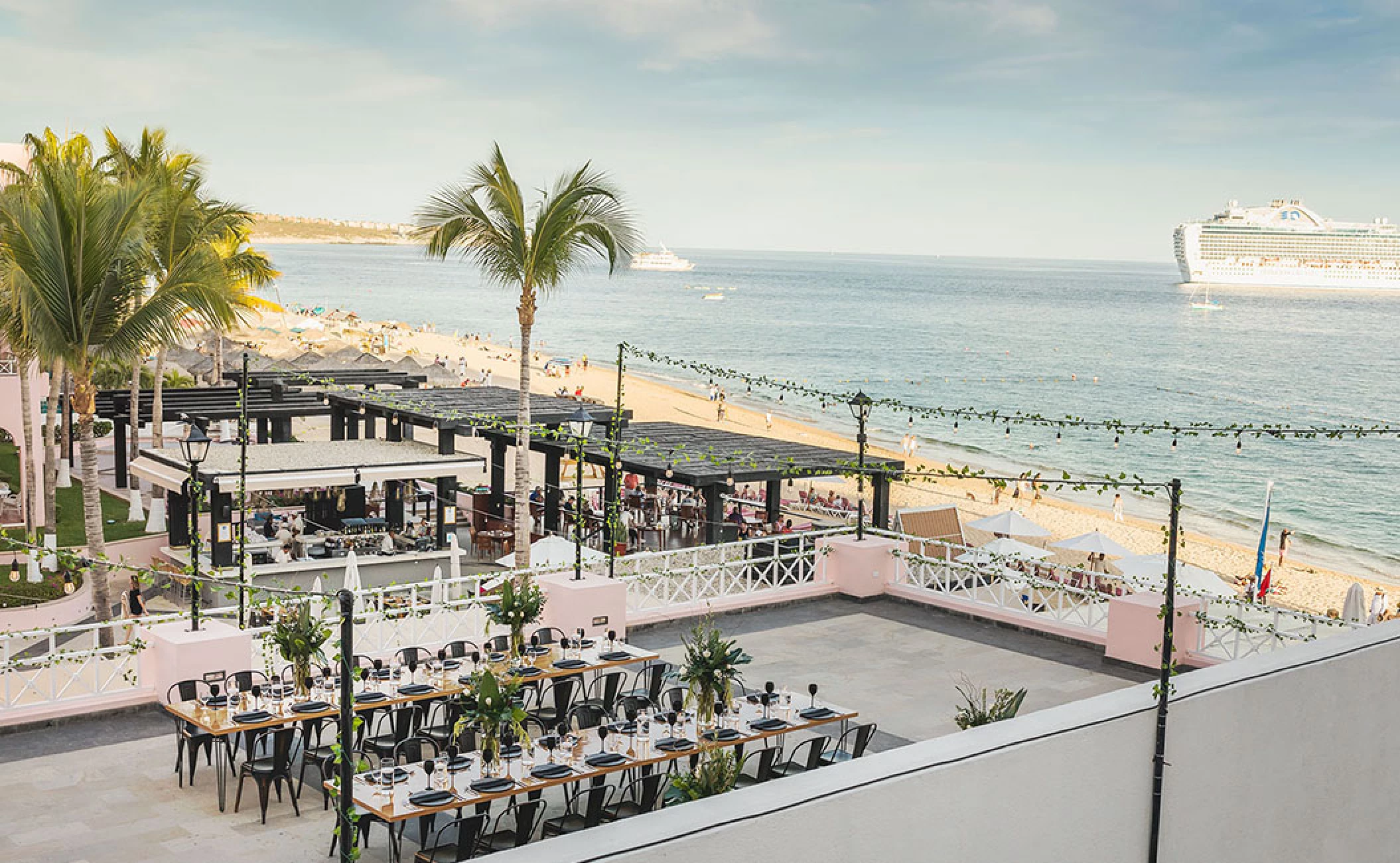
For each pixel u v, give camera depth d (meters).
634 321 182.88
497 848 11.07
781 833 7.54
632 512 33.19
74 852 11.19
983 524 32.34
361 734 13.68
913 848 8.31
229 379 45.44
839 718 13.61
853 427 80.06
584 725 13.61
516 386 89.38
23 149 34.84
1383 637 12.32
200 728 12.64
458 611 19.56
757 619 20.91
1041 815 9.16
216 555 26.03
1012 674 17.72
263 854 11.24
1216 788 10.62
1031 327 178.75
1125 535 47.25
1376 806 12.32
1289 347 148.38
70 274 20.05
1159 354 136.88
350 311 180.38
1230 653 17.88
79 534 31.47
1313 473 68.38
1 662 16.47
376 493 36.88
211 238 35.47
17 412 34.16
